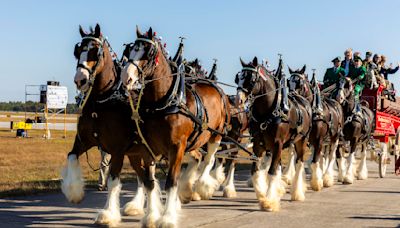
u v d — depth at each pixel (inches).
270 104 380.2
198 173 448.1
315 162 492.4
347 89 571.5
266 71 389.4
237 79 378.0
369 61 674.2
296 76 460.8
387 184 566.6
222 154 433.7
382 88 671.1
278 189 393.7
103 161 454.3
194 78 374.6
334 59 599.5
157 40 298.7
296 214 359.3
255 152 394.3
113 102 302.5
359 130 581.0
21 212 343.0
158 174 610.2
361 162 630.5
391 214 365.7
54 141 1225.4
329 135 532.7
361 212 372.5
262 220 333.7
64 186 309.3
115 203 308.0
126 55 311.7
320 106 486.6
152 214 301.6
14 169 617.3
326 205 403.9
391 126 696.4
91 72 289.7
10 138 1301.7
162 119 295.6
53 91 1659.7
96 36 294.0
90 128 312.0
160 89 297.1
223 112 387.2
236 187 514.6
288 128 388.8
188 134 310.0
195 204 398.0
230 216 346.0
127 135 306.2
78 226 300.4
